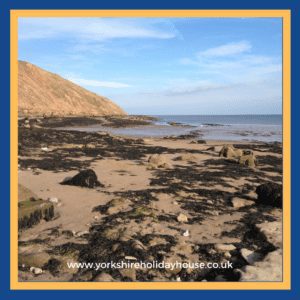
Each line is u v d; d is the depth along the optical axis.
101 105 120.38
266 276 5.93
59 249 7.09
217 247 7.27
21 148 22.12
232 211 10.17
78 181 12.83
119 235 7.81
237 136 46.84
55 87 110.81
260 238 7.79
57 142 27.41
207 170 17.92
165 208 10.27
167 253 7.02
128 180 14.31
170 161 20.88
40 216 8.76
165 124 76.62
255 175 16.72
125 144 30.39
